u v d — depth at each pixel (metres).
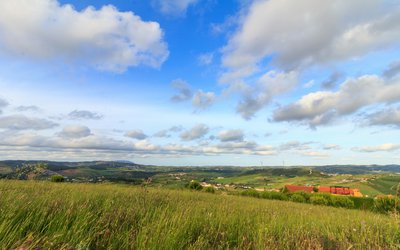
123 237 4.32
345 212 16.06
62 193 7.38
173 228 4.61
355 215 12.84
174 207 7.70
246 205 13.21
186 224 5.30
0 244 3.19
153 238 4.12
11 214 3.90
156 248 3.98
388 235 6.00
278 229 6.53
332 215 11.50
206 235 5.04
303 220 8.69
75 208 5.39
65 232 3.90
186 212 6.31
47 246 3.40
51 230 4.01
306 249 5.09
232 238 5.38
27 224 3.86
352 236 6.31
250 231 5.95
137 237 4.15
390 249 5.35
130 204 6.85
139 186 10.65
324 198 33.78
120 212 5.67
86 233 4.13
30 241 3.37
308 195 37.78
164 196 10.21
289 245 5.25
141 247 3.91
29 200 5.30
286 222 7.81
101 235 4.30
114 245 3.96
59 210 4.95
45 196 6.21
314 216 10.55
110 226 4.83
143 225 5.00
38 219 4.30
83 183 14.77
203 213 7.35
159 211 6.30
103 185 13.47
